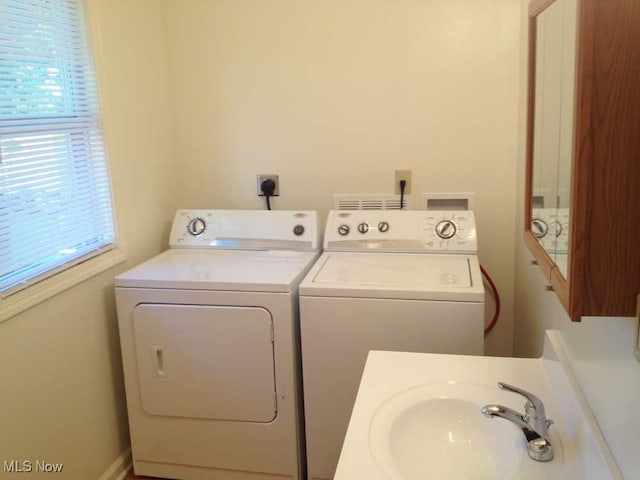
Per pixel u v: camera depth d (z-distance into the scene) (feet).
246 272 7.16
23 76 6.10
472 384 4.73
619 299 3.01
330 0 8.37
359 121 8.65
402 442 4.25
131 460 8.01
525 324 7.62
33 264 6.28
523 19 7.76
